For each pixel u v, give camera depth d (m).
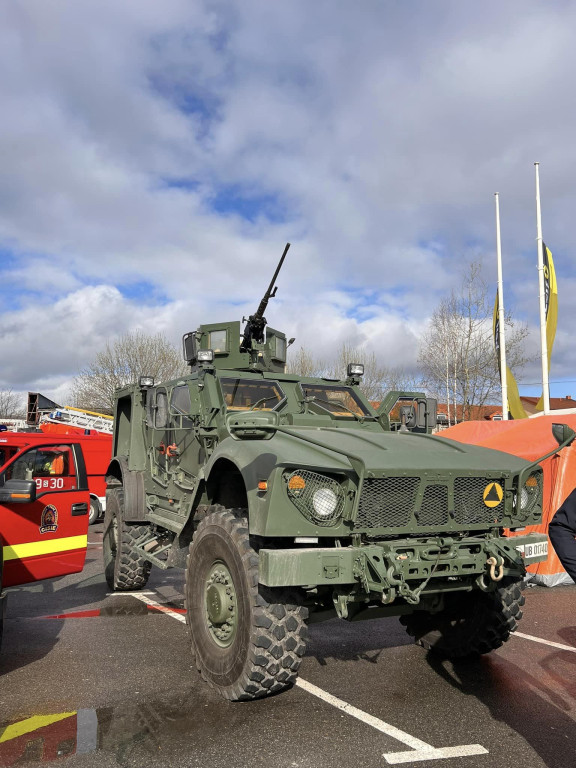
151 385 6.99
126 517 6.85
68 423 18.94
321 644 5.33
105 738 3.45
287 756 3.26
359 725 3.65
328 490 3.79
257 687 3.81
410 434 5.15
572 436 4.21
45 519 5.29
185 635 5.55
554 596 7.39
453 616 4.92
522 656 5.02
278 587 3.86
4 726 3.60
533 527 7.96
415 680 4.43
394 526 3.93
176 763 3.18
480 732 3.58
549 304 16.92
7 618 6.13
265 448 3.98
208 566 4.36
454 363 24.41
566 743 3.44
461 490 4.18
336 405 6.01
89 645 5.21
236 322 6.71
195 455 5.65
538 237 16.97
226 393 5.52
